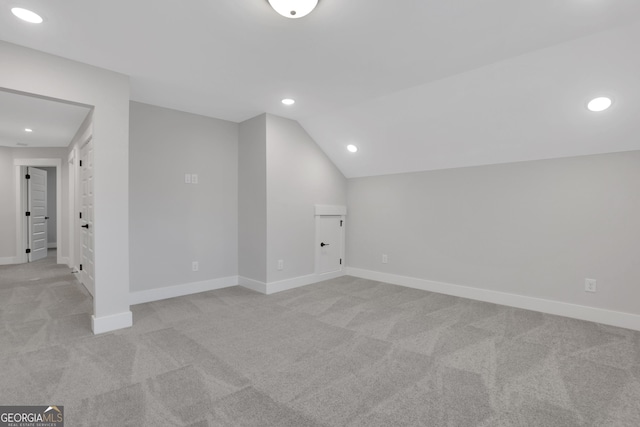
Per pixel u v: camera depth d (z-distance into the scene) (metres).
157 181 3.55
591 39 2.12
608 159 2.86
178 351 2.28
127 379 1.91
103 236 2.62
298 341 2.47
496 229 3.52
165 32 2.10
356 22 1.98
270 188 3.85
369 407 1.66
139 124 3.43
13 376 1.93
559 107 2.66
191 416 1.57
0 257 5.60
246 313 3.11
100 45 2.27
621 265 2.81
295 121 4.12
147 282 3.49
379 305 3.40
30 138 4.85
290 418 1.57
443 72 2.68
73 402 1.68
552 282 3.16
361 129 3.87
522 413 1.61
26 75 2.30
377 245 4.61
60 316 2.97
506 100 2.79
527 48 2.28
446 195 3.91
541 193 3.22
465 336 2.58
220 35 2.14
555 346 2.39
